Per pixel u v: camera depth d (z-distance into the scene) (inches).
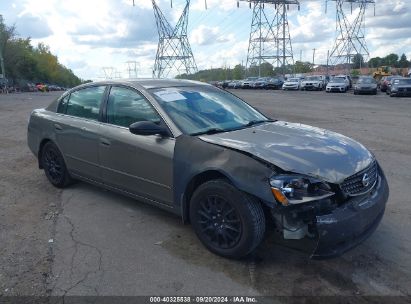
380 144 365.4
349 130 458.0
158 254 152.9
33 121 240.4
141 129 160.4
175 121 167.0
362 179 140.9
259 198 133.5
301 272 139.3
